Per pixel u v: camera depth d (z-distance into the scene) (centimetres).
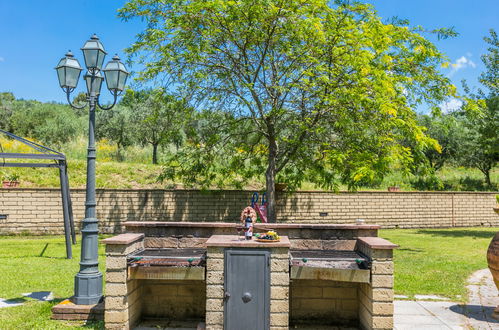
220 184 1639
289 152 1472
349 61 1175
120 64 684
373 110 1266
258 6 1136
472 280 848
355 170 1262
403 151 1291
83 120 2972
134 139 2455
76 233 1582
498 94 1755
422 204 1925
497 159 2544
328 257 517
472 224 1997
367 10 1282
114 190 1620
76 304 590
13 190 1533
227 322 480
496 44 1783
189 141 1572
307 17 1208
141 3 1261
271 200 1384
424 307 654
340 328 558
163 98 1337
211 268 487
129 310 524
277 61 1343
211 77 1334
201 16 1225
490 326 562
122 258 502
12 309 610
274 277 482
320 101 1277
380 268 491
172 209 1659
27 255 1117
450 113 1377
